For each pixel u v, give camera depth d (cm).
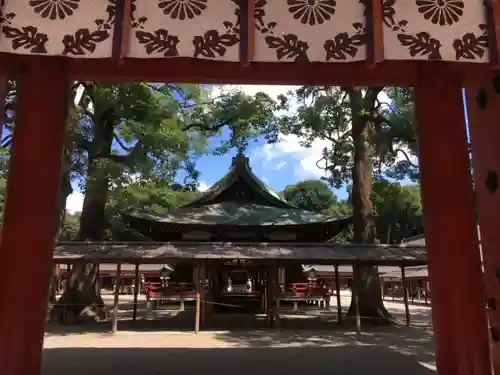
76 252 1407
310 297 1711
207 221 1972
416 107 554
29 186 466
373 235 1888
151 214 2016
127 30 362
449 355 478
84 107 1786
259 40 366
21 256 451
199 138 2023
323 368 783
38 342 453
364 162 1945
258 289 2050
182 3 369
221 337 1351
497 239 480
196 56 362
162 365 796
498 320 477
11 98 1202
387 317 1747
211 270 1823
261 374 732
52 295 1788
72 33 360
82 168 1928
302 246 1538
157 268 3591
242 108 1950
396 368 783
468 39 371
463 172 506
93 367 769
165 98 1664
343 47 366
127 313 2148
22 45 356
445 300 487
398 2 374
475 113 518
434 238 505
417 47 367
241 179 2273
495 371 478
